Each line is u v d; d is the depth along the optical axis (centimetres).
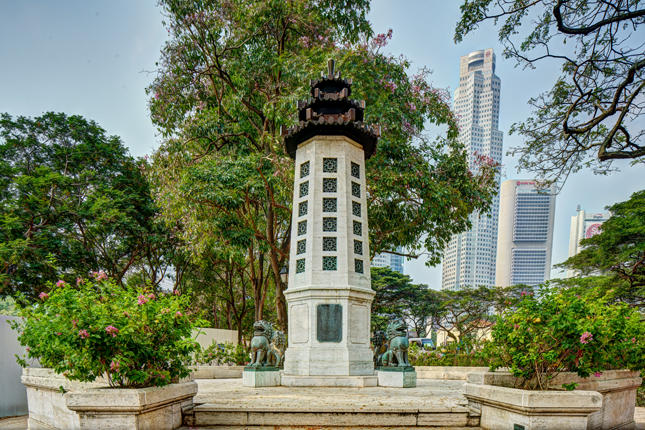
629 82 1250
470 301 4103
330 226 1065
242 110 1744
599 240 2609
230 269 2670
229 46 1698
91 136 2261
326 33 1798
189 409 643
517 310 652
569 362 643
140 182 2338
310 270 1034
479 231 12988
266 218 1961
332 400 714
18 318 1015
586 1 1258
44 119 2206
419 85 1873
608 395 773
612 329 636
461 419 643
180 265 2611
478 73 17350
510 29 1341
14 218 1756
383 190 1617
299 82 1652
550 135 1520
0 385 973
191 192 1493
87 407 530
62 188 2097
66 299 552
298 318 1025
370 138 1156
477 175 1906
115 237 2319
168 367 631
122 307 597
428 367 1412
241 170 1516
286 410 636
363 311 1039
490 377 661
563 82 1442
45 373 769
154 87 1767
